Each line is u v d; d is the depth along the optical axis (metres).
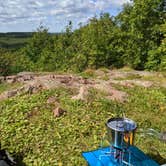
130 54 33.81
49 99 12.68
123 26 36.62
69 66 43.59
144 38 32.94
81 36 45.94
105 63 36.47
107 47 36.16
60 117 10.98
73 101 12.62
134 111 12.82
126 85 17.00
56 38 56.25
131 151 7.78
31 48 56.28
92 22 40.09
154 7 31.50
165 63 28.62
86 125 10.40
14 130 9.91
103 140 9.38
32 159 8.29
